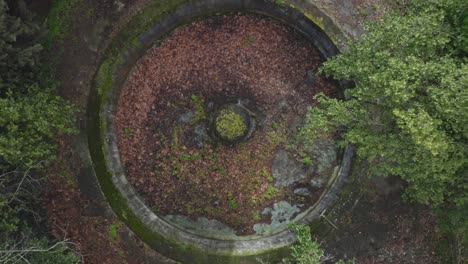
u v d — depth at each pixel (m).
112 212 16.86
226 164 17.50
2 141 12.14
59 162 16.70
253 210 17.47
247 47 17.50
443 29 12.12
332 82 17.44
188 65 17.48
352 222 16.89
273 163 17.50
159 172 17.42
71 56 16.80
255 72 17.56
